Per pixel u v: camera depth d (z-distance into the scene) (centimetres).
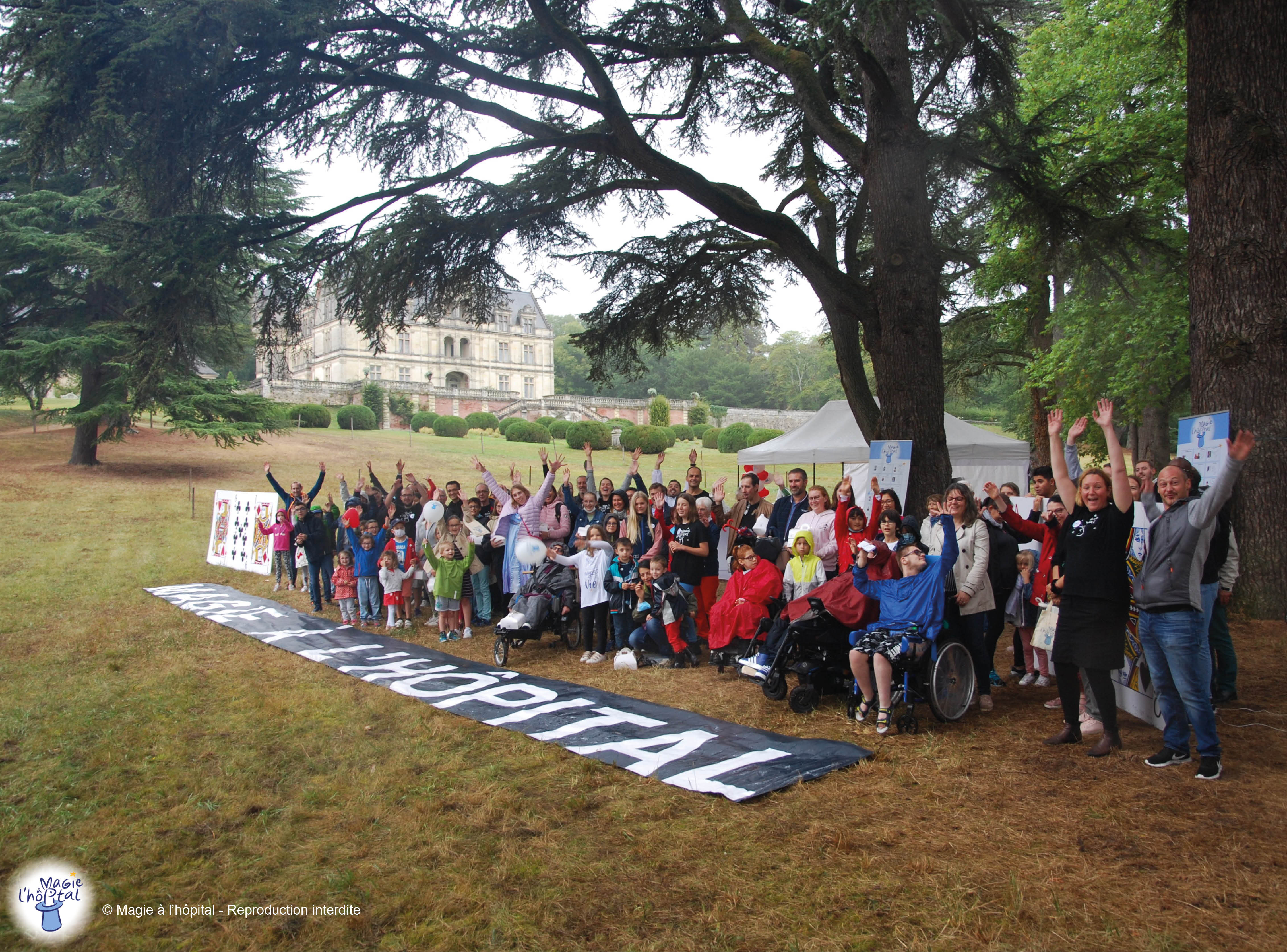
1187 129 865
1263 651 705
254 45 776
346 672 750
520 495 927
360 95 893
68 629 956
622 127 867
